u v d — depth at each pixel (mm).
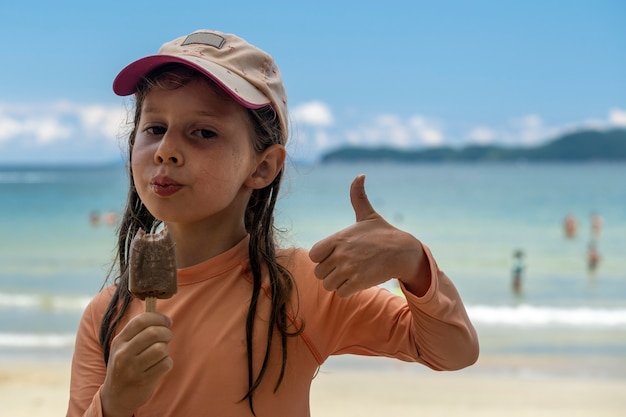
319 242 1623
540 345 9703
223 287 1806
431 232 23297
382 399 6895
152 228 2010
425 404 6773
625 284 15086
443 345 1692
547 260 18344
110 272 2094
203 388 1705
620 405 6852
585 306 12922
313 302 1801
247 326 1744
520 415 6508
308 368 1780
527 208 29641
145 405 1721
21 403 6645
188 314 1783
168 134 1711
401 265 1613
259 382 1709
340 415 6383
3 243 20562
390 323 1789
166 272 1544
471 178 55531
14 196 35281
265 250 1856
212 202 1729
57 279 15188
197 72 1748
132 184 1996
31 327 10477
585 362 8703
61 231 22891
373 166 93500
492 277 16047
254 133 1826
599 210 28828
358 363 8297
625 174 62062
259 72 1881
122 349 1496
